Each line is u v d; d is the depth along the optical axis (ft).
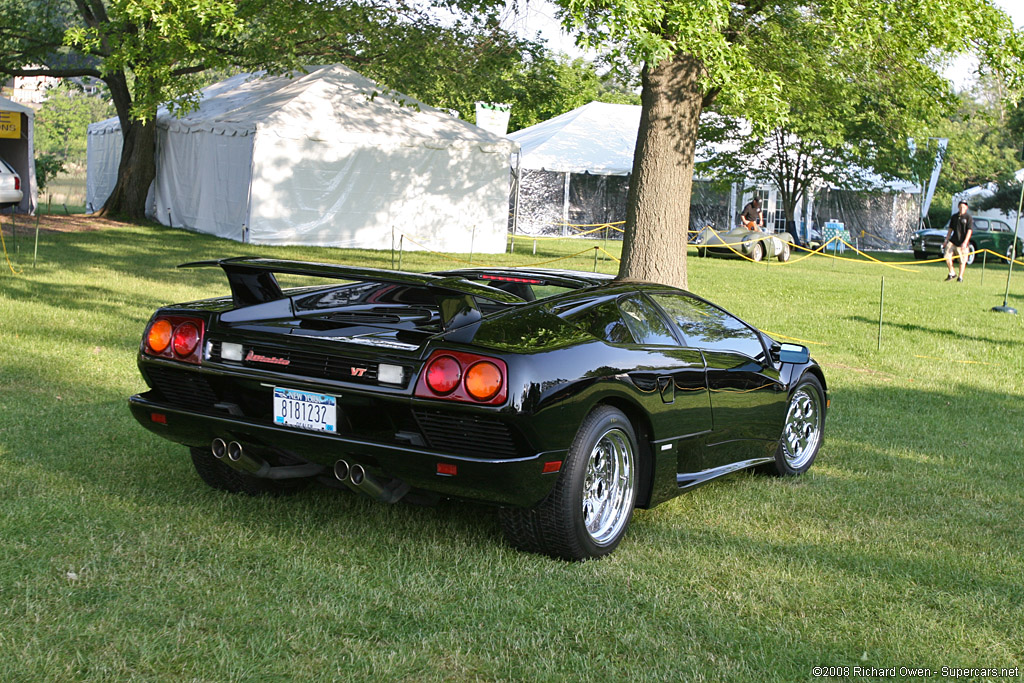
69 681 8.70
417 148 74.64
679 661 9.86
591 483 12.94
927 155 103.81
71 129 273.75
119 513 13.47
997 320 46.42
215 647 9.56
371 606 10.85
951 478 18.71
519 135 131.54
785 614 11.33
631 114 130.00
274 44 61.57
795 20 40.81
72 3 87.45
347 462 12.14
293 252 65.46
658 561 12.97
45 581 10.90
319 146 71.10
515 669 9.46
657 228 38.81
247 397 12.94
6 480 14.61
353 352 12.00
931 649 10.53
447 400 11.48
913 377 31.50
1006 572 13.20
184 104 55.93
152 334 13.48
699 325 15.89
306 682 8.99
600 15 32.50
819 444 19.12
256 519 13.66
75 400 20.18
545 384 11.62
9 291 36.04
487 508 14.75
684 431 14.43
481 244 78.43
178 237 71.56
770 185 110.32
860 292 57.16
